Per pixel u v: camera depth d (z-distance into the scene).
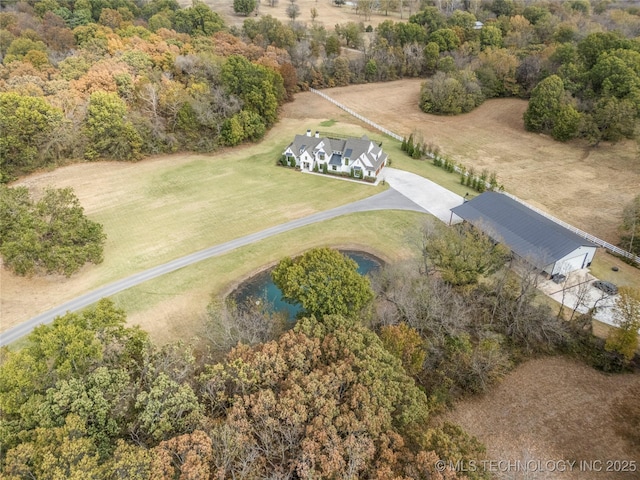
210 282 47.56
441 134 87.44
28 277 47.34
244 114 79.56
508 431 30.86
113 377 26.42
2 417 25.08
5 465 21.39
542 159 76.44
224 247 53.16
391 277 41.97
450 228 47.56
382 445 23.55
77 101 71.81
